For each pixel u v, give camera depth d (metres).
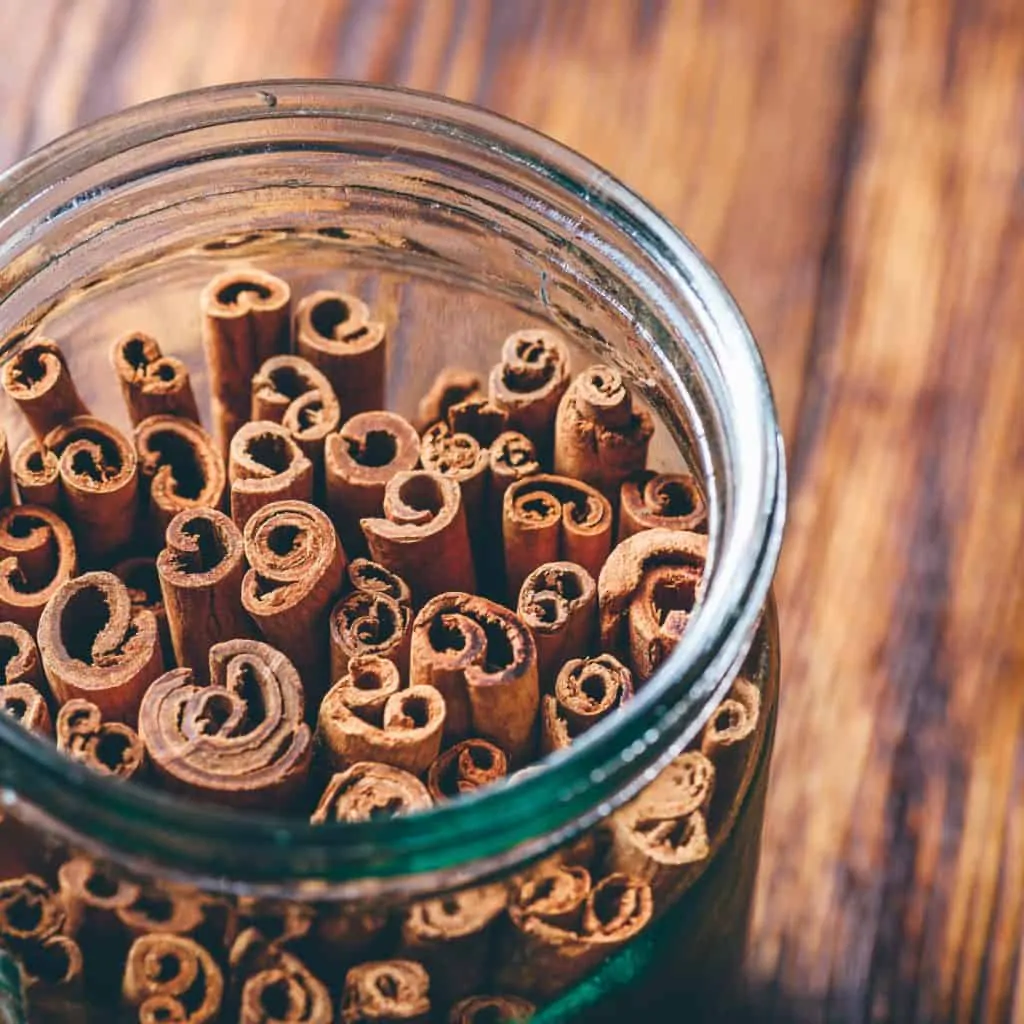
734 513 0.45
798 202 0.63
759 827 0.50
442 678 0.47
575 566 0.48
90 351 0.51
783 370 0.62
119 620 0.47
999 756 0.59
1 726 0.44
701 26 0.65
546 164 0.49
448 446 0.50
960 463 0.61
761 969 0.57
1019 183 0.64
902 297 0.62
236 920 0.45
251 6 0.64
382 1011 0.45
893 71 0.65
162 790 0.46
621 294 0.48
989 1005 0.57
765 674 0.48
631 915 0.46
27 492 0.49
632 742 0.44
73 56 0.63
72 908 0.46
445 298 0.51
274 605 0.47
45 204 0.48
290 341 0.51
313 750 0.47
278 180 0.50
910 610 0.60
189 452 0.50
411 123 0.49
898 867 0.58
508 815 0.43
